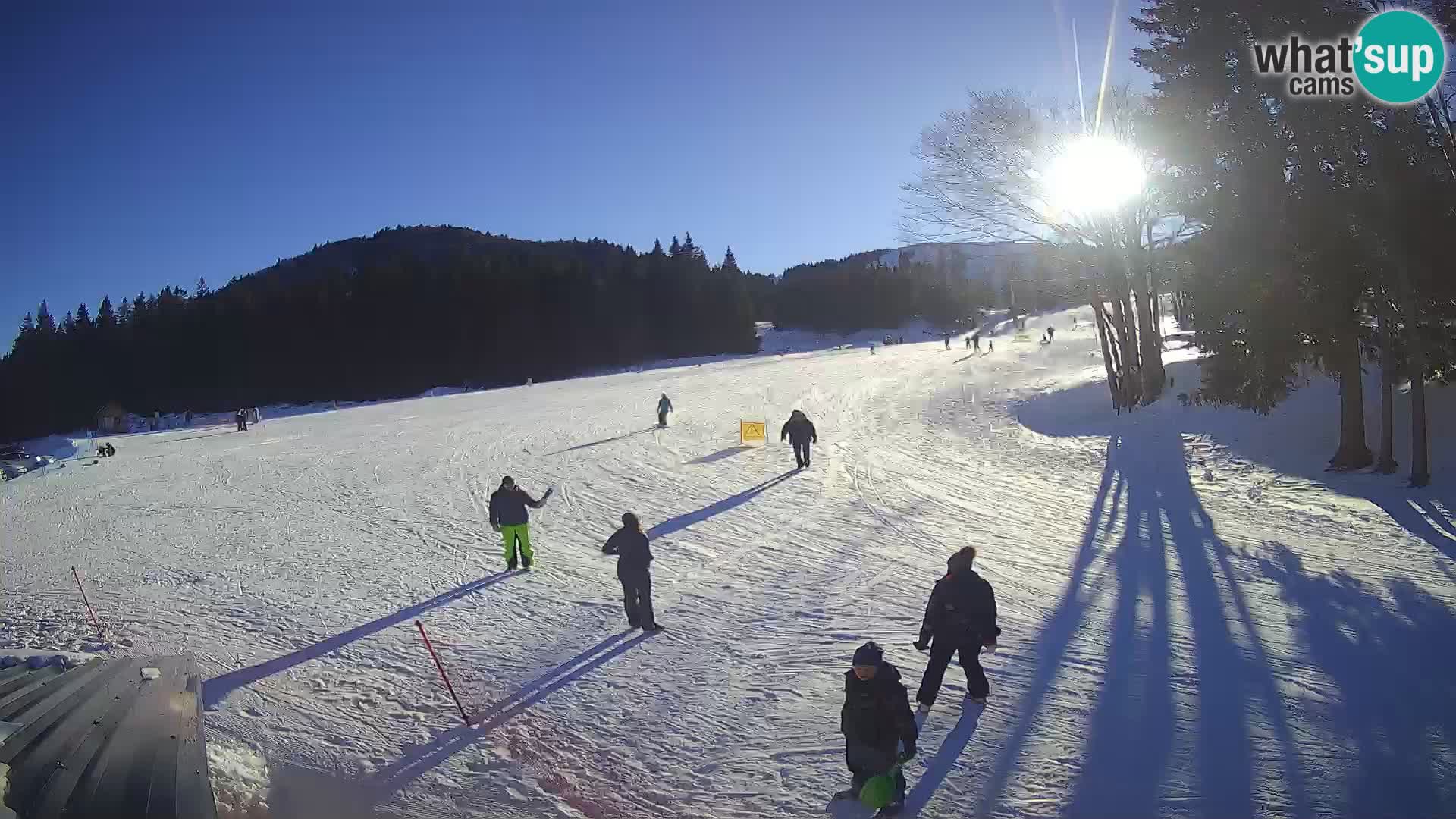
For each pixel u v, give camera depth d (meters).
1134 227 28.34
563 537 16.02
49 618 11.91
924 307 138.38
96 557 16.20
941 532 15.05
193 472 28.81
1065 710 7.46
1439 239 15.12
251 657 9.81
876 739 5.75
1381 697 7.44
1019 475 21.02
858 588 11.79
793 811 6.10
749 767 6.79
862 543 14.48
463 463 26.84
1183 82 18.55
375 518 18.77
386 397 95.75
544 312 103.62
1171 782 6.18
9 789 4.98
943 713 7.52
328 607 11.88
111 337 102.50
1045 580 11.77
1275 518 14.79
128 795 5.16
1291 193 16.81
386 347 99.44
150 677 7.89
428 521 18.12
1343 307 16.52
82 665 8.23
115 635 10.91
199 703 7.51
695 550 14.47
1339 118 15.99
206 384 98.19
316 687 8.83
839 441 28.41
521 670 9.17
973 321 115.06
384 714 8.11
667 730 7.56
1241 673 8.10
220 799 6.23
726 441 29.47
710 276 119.69
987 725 7.24
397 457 29.16
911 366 57.72
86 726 6.28
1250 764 6.37
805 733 7.33
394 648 10.00
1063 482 19.69
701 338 111.81
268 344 100.00
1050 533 14.74
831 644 9.58
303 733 7.73
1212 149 18.27
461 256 112.88
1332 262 16.06
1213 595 10.70
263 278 189.12
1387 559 11.94
